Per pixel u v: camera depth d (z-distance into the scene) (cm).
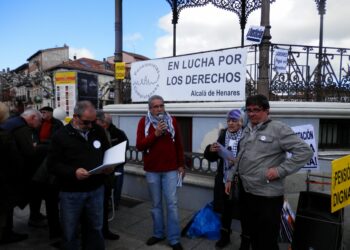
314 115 476
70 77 819
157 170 368
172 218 365
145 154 376
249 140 279
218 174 371
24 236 407
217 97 514
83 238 343
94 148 312
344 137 543
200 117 529
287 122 467
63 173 294
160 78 597
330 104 480
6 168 331
